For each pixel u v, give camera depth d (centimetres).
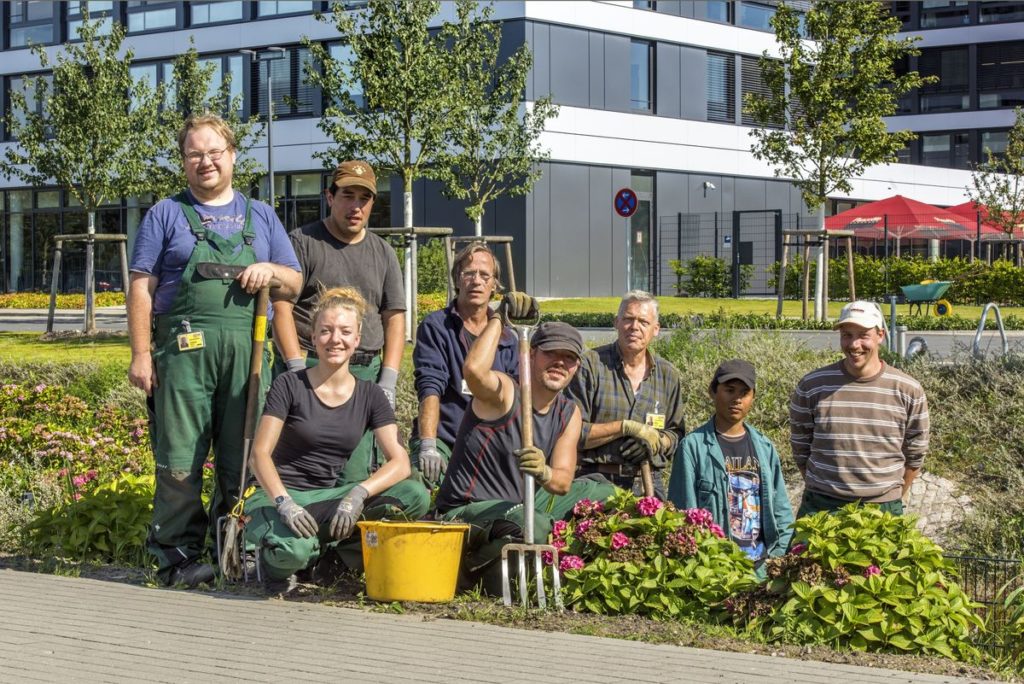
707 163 4269
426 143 2300
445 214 3800
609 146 3972
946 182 5375
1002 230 4128
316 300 730
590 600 596
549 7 3781
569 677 476
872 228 3722
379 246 752
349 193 724
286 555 613
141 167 2641
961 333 2231
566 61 3847
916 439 710
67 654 506
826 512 599
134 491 754
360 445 671
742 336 1310
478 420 650
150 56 4291
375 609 590
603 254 3972
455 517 636
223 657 502
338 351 634
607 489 689
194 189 661
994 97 5544
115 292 4209
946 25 5603
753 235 4450
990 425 1076
